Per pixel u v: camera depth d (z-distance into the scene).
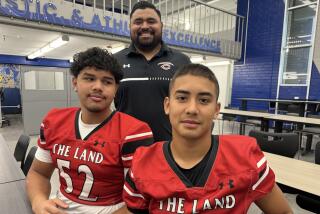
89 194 1.06
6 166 1.56
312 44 6.80
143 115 1.57
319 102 5.45
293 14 7.26
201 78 0.79
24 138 2.29
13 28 4.50
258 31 8.12
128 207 0.86
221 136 0.90
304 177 1.55
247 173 0.78
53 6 3.99
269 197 0.84
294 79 7.37
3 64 9.44
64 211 1.03
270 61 7.88
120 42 5.23
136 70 1.61
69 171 1.08
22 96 5.47
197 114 0.78
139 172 0.84
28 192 1.12
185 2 7.54
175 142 0.84
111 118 1.13
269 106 7.57
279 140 2.30
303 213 2.32
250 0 8.23
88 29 4.45
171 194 0.78
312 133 4.24
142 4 1.62
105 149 1.05
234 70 9.00
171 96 0.84
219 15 8.68
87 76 1.06
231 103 9.23
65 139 1.10
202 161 0.82
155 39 1.64
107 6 6.96
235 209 0.77
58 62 10.73
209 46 6.91
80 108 1.20
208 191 0.77
